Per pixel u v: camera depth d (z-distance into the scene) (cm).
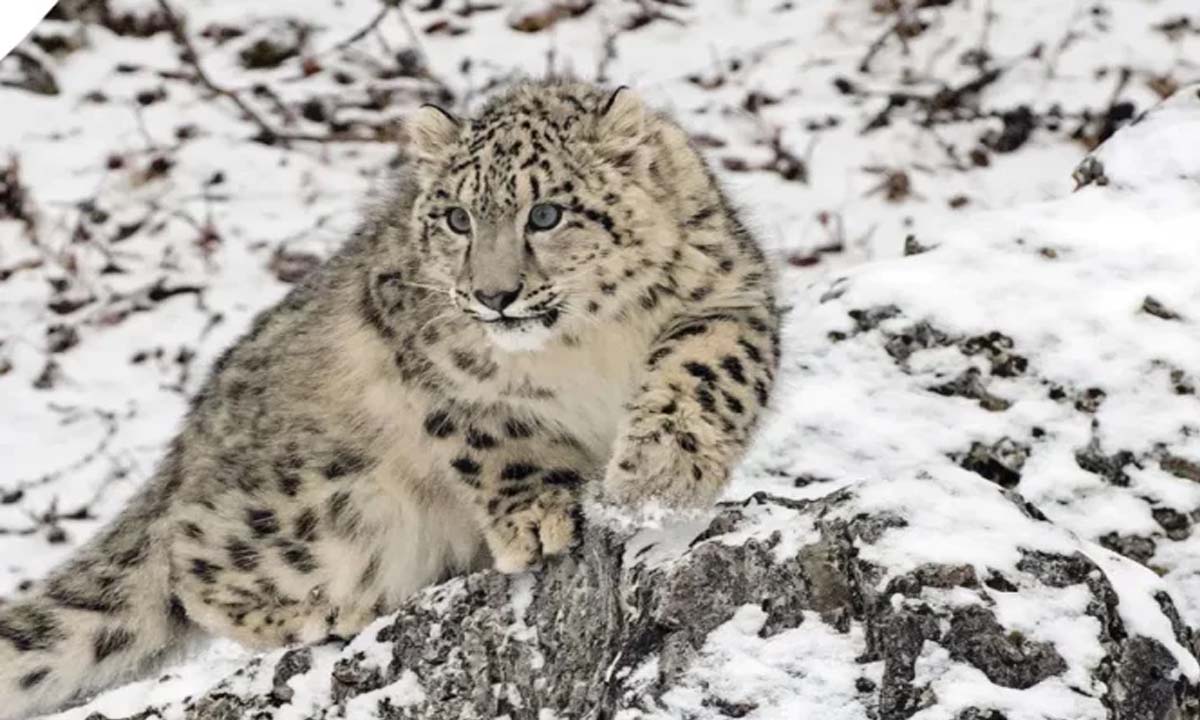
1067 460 1080
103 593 1120
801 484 1088
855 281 1210
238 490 1066
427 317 970
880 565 689
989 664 666
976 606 675
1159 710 689
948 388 1138
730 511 788
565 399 954
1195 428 1070
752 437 920
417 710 829
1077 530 1045
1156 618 709
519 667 811
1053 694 657
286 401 1055
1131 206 1229
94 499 1588
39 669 1120
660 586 727
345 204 1862
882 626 678
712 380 891
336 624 1052
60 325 1766
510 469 964
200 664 1052
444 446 973
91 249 1831
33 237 1844
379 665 855
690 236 948
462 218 954
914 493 726
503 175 937
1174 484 1052
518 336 929
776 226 1741
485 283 921
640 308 943
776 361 952
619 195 939
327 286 1080
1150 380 1101
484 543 1030
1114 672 679
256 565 1060
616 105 948
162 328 1758
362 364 1013
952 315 1162
